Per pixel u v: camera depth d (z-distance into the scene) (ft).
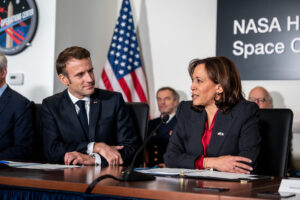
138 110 7.89
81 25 11.57
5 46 10.77
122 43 12.12
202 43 12.30
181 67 12.46
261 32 11.73
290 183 3.92
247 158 5.72
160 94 11.68
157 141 11.39
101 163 6.48
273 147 6.26
